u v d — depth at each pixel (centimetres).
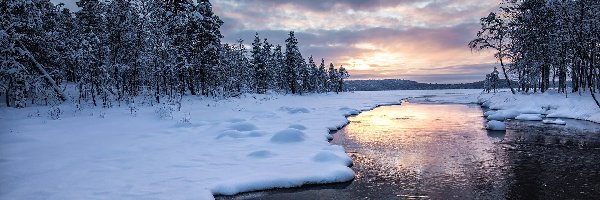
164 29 2748
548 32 3381
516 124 2331
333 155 1216
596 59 2205
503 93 4406
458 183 1022
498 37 3912
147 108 2352
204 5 3784
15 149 1230
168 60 2791
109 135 1553
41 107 2230
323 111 3281
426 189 971
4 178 926
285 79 7288
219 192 906
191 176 992
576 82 3338
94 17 2997
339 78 10369
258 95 4969
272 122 2262
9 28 2138
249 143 1484
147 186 896
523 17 3678
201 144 1446
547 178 1059
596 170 1137
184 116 2200
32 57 2305
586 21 2192
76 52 2403
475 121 2584
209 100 3284
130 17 2770
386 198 905
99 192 841
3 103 2380
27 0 2128
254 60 6256
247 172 1044
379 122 2616
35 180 916
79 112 2084
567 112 2689
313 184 1009
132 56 3033
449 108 4100
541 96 3369
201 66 3697
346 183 1028
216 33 3966
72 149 1268
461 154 1407
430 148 1537
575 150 1453
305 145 1463
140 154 1237
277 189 968
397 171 1158
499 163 1252
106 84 2623
